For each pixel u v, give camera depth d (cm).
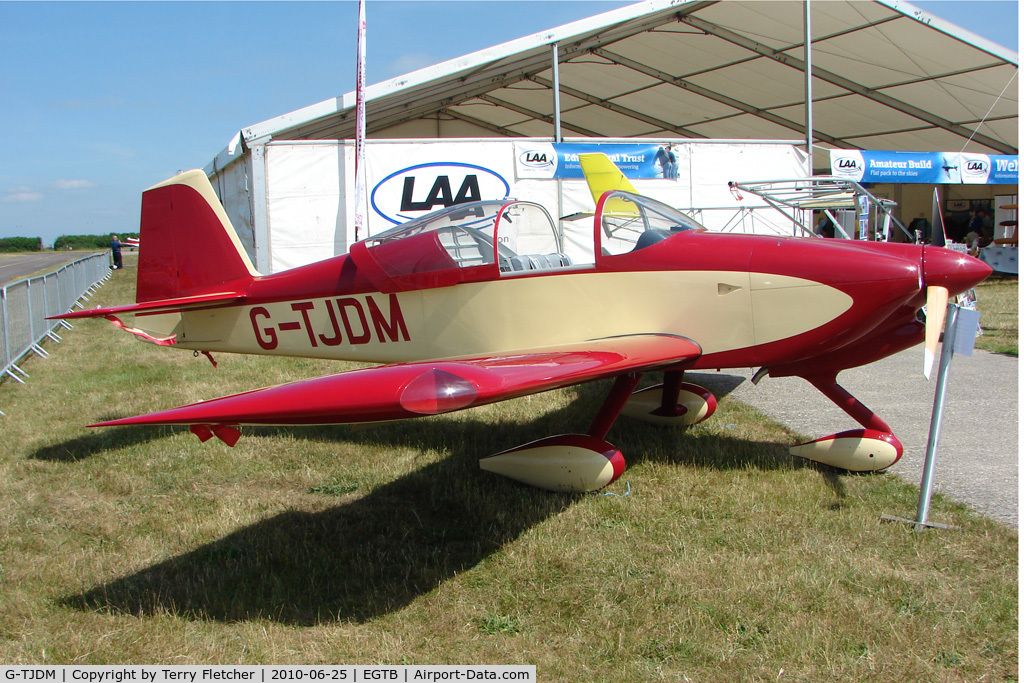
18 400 630
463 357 363
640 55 1463
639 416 523
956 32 1167
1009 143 1697
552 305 434
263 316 514
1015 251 1330
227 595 297
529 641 258
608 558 315
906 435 485
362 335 484
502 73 1312
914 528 337
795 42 1330
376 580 307
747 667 238
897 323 409
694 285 407
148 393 643
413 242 459
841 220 1414
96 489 422
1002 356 730
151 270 539
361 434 516
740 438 489
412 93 1135
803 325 390
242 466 455
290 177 977
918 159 1269
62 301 1223
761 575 294
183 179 522
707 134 2055
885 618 260
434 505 387
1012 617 257
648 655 247
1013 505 362
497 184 1052
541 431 510
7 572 316
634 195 448
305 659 251
